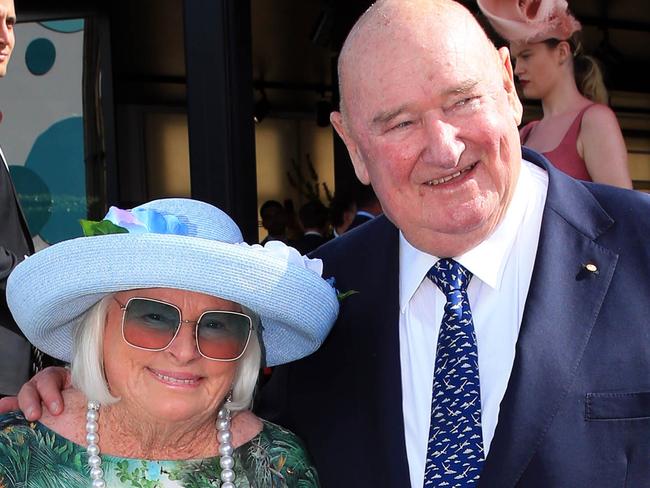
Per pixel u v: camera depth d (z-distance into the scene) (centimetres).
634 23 548
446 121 161
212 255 159
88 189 456
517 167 172
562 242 172
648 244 168
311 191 847
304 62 675
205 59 313
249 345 180
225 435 178
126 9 527
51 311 168
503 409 162
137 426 170
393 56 162
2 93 448
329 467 187
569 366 161
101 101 441
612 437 159
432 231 172
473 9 392
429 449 170
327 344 197
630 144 715
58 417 173
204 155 317
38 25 442
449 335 174
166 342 164
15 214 252
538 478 159
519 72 314
